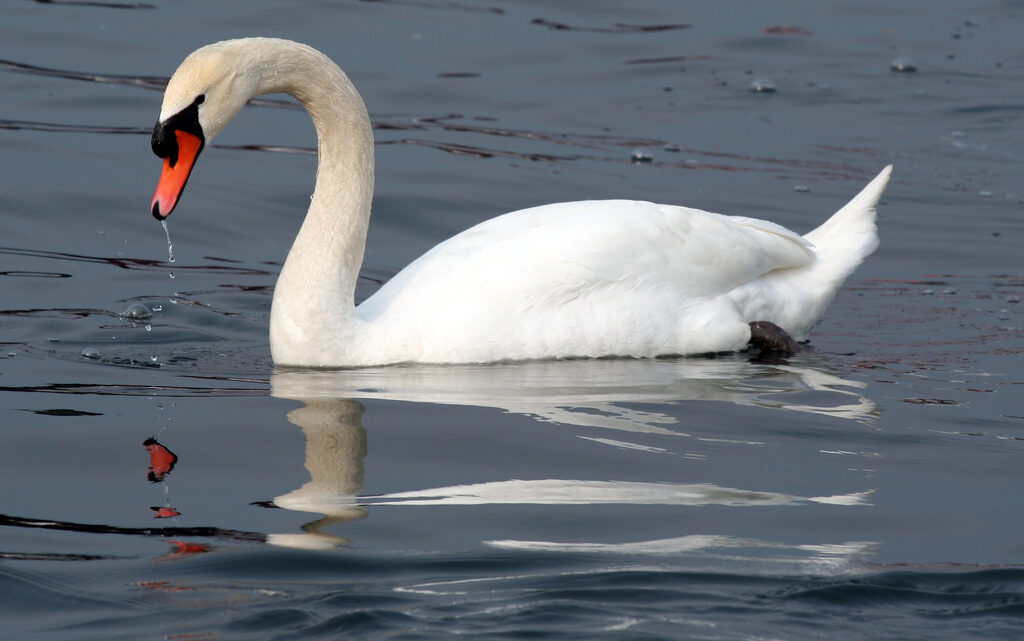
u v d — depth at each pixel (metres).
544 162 19.28
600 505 8.81
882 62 24.83
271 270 15.59
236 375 11.75
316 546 8.07
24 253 15.35
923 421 10.73
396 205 17.50
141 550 7.98
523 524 8.48
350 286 12.32
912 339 13.48
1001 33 26.83
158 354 12.41
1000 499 9.12
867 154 20.38
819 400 11.21
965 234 17.36
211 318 13.77
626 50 24.89
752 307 13.13
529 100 22.03
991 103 22.83
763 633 7.23
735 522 8.60
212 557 7.90
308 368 12.06
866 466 9.71
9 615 7.23
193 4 25.44
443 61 23.55
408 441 9.92
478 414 10.57
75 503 8.67
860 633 7.26
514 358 12.23
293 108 21.72
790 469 9.59
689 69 24.03
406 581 7.66
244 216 17.08
